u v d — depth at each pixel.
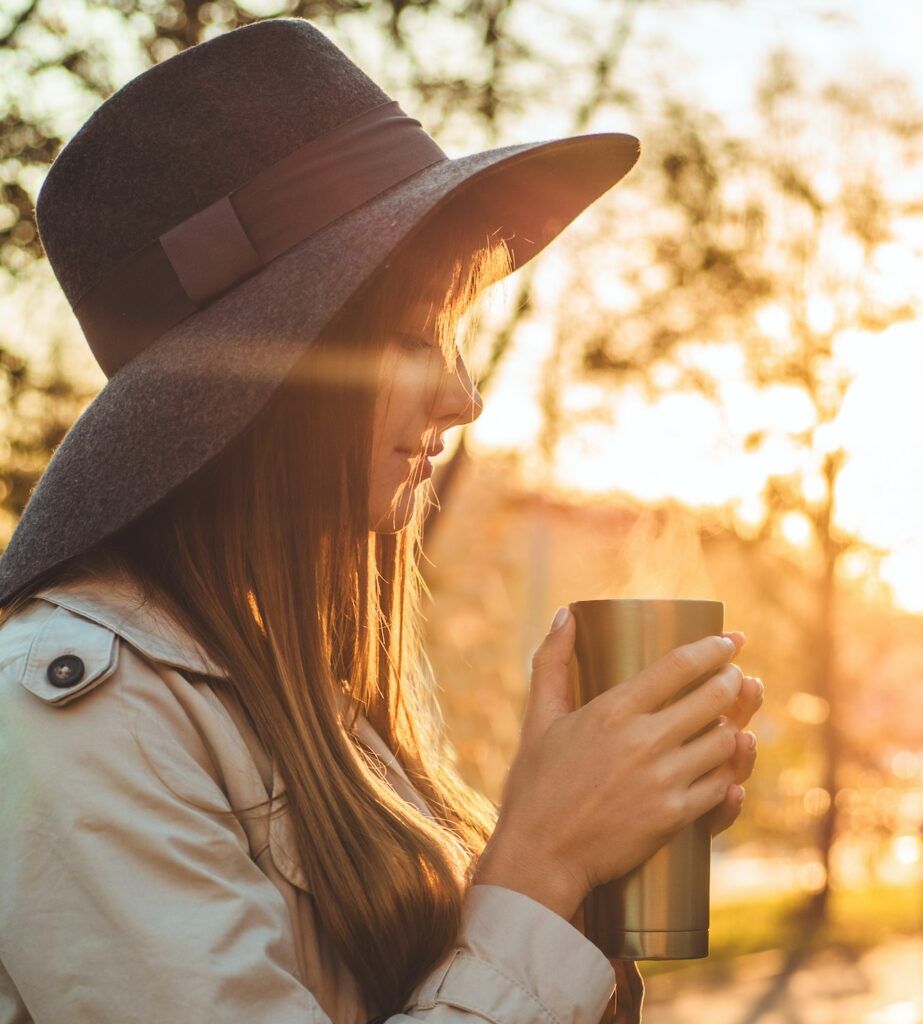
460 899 1.08
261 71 1.16
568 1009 0.99
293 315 1.04
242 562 1.13
